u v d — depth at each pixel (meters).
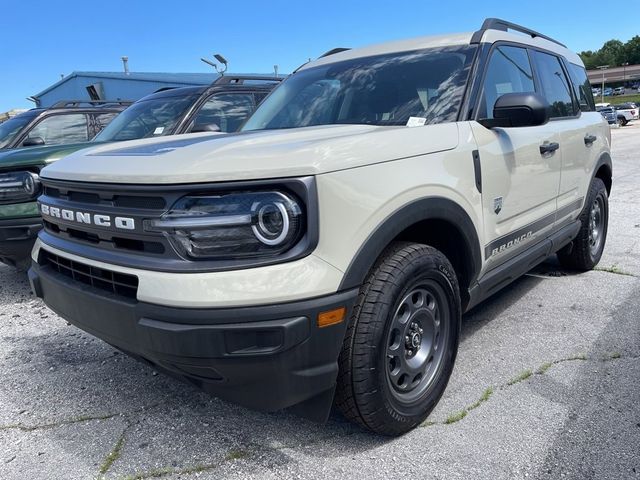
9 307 4.80
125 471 2.46
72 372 3.48
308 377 2.16
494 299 4.55
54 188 2.71
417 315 2.64
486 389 3.05
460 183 2.78
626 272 5.13
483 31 3.48
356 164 2.24
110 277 2.33
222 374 2.11
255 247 2.05
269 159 2.09
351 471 2.40
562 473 2.33
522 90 3.74
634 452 2.45
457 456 2.47
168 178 2.07
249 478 2.38
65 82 28.94
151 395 3.15
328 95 3.63
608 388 3.01
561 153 4.04
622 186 10.79
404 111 3.19
